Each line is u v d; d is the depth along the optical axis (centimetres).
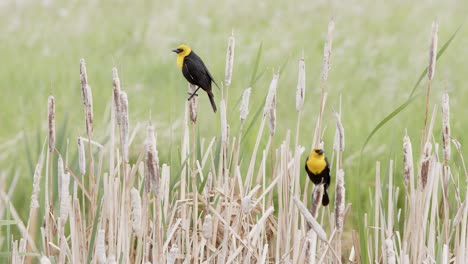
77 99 1788
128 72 2081
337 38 2503
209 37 2523
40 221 999
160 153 1356
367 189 1280
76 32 2602
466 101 1764
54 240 1012
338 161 805
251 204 920
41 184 1018
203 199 945
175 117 1619
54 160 977
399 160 1298
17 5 2941
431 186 900
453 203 1130
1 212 1019
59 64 2161
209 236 852
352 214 1234
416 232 899
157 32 2589
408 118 1548
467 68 2094
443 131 876
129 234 914
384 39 2475
